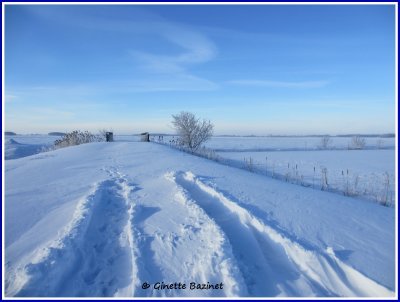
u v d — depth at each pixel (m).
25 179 11.21
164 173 12.23
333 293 4.37
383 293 4.15
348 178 18.22
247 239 5.98
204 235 5.95
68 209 7.50
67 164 14.78
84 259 5.30
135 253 5.27
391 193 12.77
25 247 5.57
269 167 23.03
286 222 6.47
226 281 4.50
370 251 5.30
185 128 32.47
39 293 4.20
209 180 10.54
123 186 9.97
